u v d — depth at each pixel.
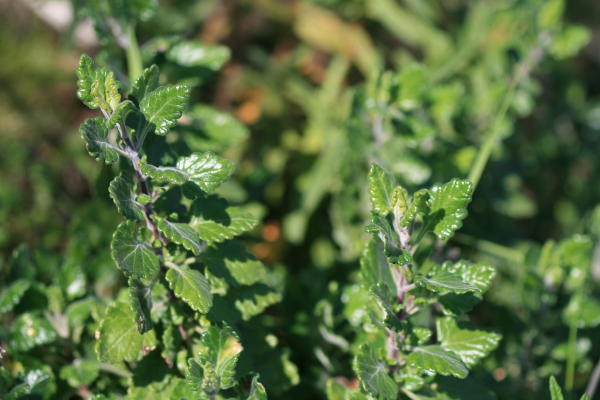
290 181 0.76
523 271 0.57
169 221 0.47
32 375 0.50
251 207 0.65
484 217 0.65
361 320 0.50
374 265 0.48
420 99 0.57
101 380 0.51
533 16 0.63
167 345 0.48
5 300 0.51
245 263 0.48
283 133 0.78
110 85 0.45
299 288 0.59
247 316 0.49
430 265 0.53
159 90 0.45
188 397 0.48
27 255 0.54
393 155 0.58
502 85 0.64
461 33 0.81
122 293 0.50
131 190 0.46
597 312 0.54
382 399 0.46
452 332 0.49
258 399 0.46
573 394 0.56
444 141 0.61
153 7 0.54
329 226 0.70
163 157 0.48
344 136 0.60
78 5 0.58
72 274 0.53
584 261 0.55
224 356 0.46
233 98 0.80
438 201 0.46
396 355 0.48
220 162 0.46
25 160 0.75
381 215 0.46
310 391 0.54
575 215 0.77
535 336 0.55
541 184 0.79
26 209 0.70
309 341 0.55
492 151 0.63
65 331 0.52
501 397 0.55
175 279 0.46
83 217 0.60
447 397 0.49
